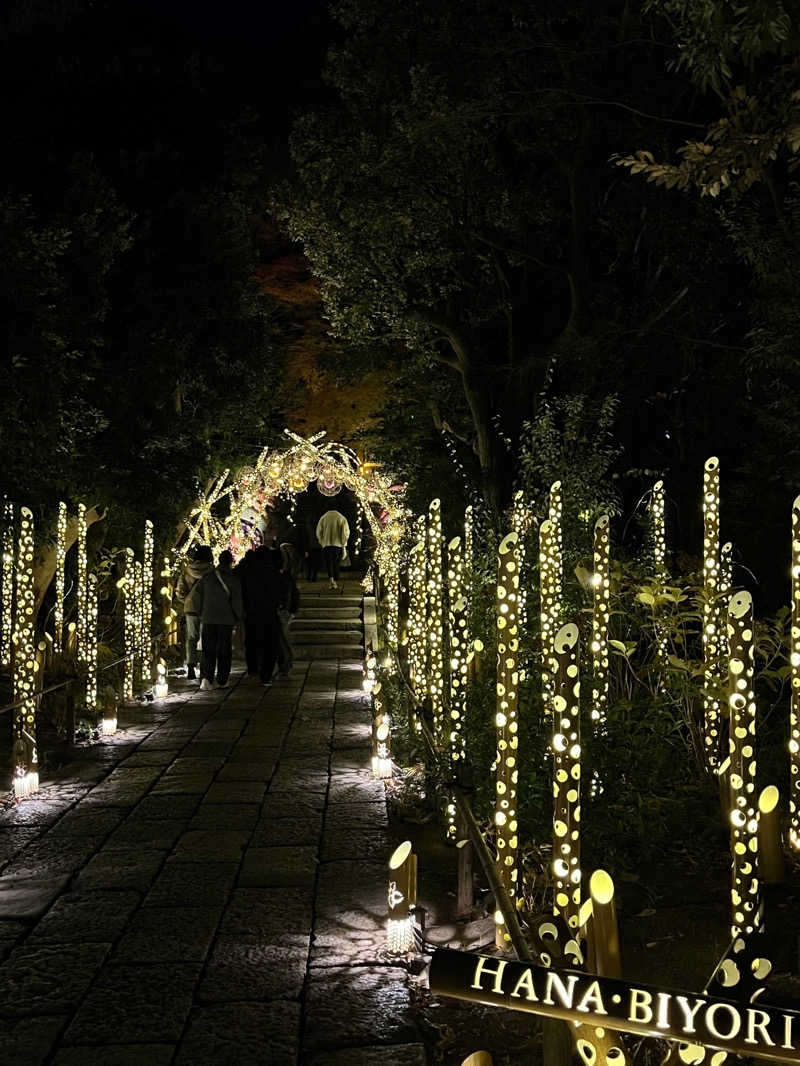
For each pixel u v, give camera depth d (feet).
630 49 63.82
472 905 17.83
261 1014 14.03
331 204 70.74
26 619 26.63
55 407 41.75
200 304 67.56
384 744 28.17
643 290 72.08
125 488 56.85
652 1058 12.62
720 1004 8.07
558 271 73.92
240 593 46.14
